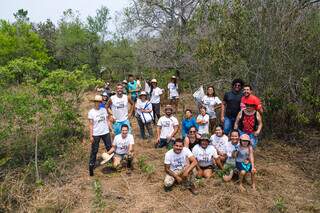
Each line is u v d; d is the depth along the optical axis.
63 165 6.88
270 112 8.34
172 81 11.76
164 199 5.59
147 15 18.42
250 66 8.27
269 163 7.05
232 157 6.13
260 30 8.06
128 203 5.49
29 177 6.39
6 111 6.96
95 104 6.56
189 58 11.77
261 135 8.55
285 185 6.01
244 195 5.61
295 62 8.19
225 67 8.53
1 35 24.25
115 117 7.56
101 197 5.63
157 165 7.05
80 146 8.02
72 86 8.08
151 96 10.46
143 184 6.18
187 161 6.00
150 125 9.04
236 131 6.16
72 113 8.11
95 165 7.13
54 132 7.79
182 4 17.41
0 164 6.25
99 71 25.58
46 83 7.44
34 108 6.80
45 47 29.70
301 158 7.36
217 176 6.18
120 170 6.79
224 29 8.36
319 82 8.28
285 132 8.55
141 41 18.11
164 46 15.86
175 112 11.45
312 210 5.16
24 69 7.63
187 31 12.38
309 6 8.41
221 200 5.36
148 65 16.66
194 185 5.75
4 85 7.74
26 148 7.18
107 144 6.81
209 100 8.32
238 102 6.96
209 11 8.91
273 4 8.02
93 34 26.22
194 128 6.73
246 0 8.24
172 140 7.88
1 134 6.66
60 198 5.59
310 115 8.37
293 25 8.05
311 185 6.02
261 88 8.23
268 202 5.36
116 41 24.66
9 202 5.64
